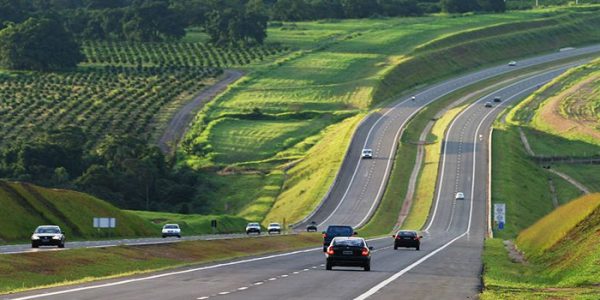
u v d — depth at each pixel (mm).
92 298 62781
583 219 129750
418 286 80125
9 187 198000
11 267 91062
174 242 145500
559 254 121250
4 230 176000
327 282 82688
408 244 164500
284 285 78062
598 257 94125
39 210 196125
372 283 82438
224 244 159000
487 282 87812
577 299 68250
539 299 68812
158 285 76188
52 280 88500
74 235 194125
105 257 112875
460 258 137875
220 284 78125
